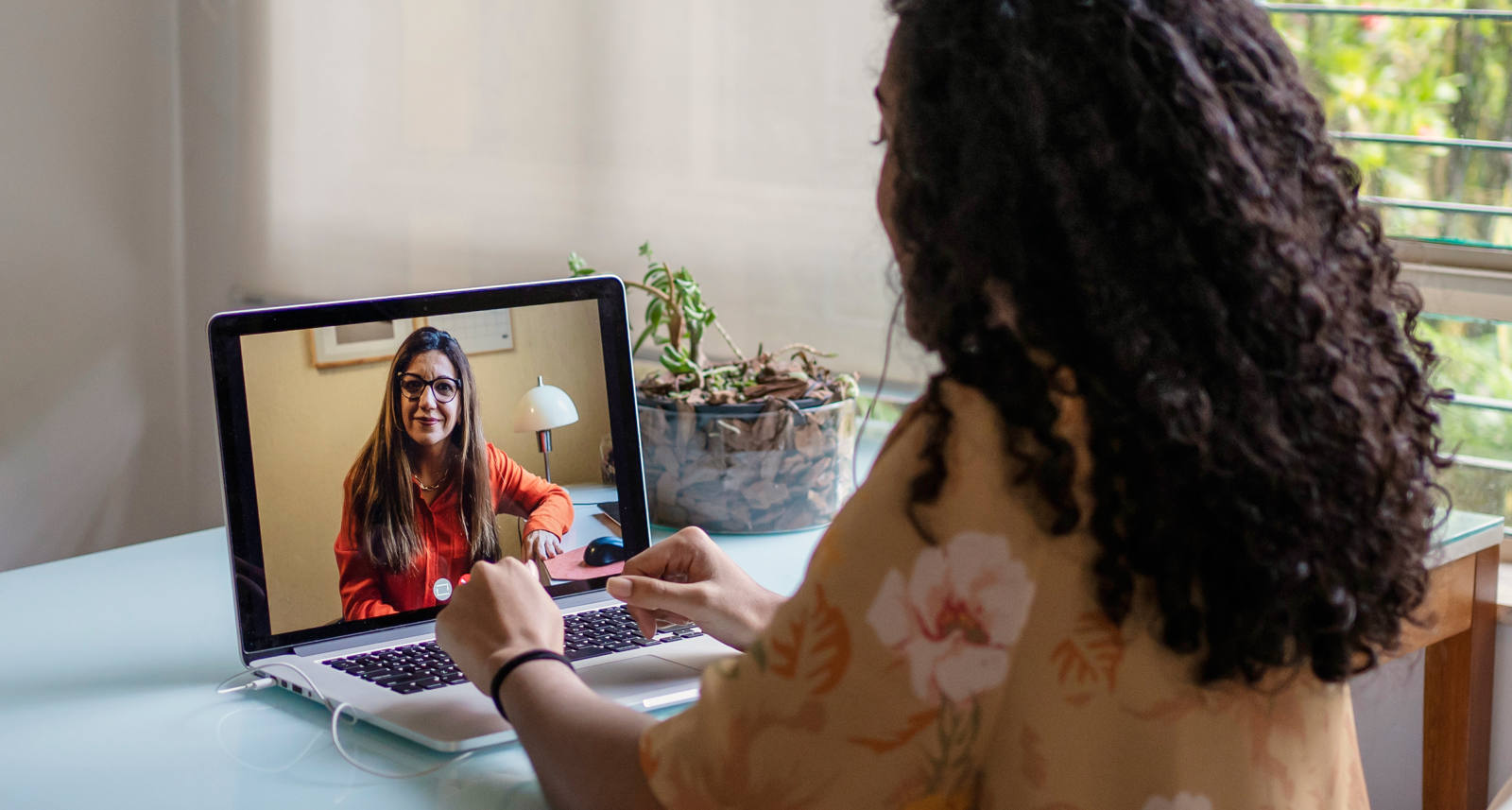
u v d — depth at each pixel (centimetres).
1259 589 58
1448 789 137
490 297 109
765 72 180
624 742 67
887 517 58
